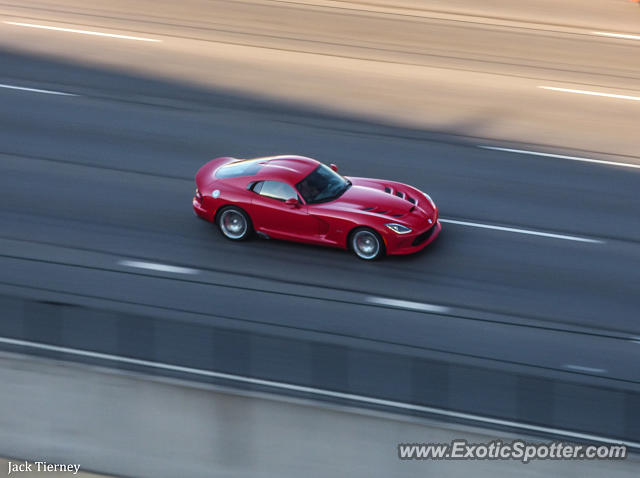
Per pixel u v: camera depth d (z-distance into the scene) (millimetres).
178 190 24562
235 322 18406
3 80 31484
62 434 14102
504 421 12977
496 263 20750
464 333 18016
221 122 28828
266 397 13266
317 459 13086
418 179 25141
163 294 19516
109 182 24969
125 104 29984
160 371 14570
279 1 39750
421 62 33656
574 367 16875
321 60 33688
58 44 34719
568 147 27219
